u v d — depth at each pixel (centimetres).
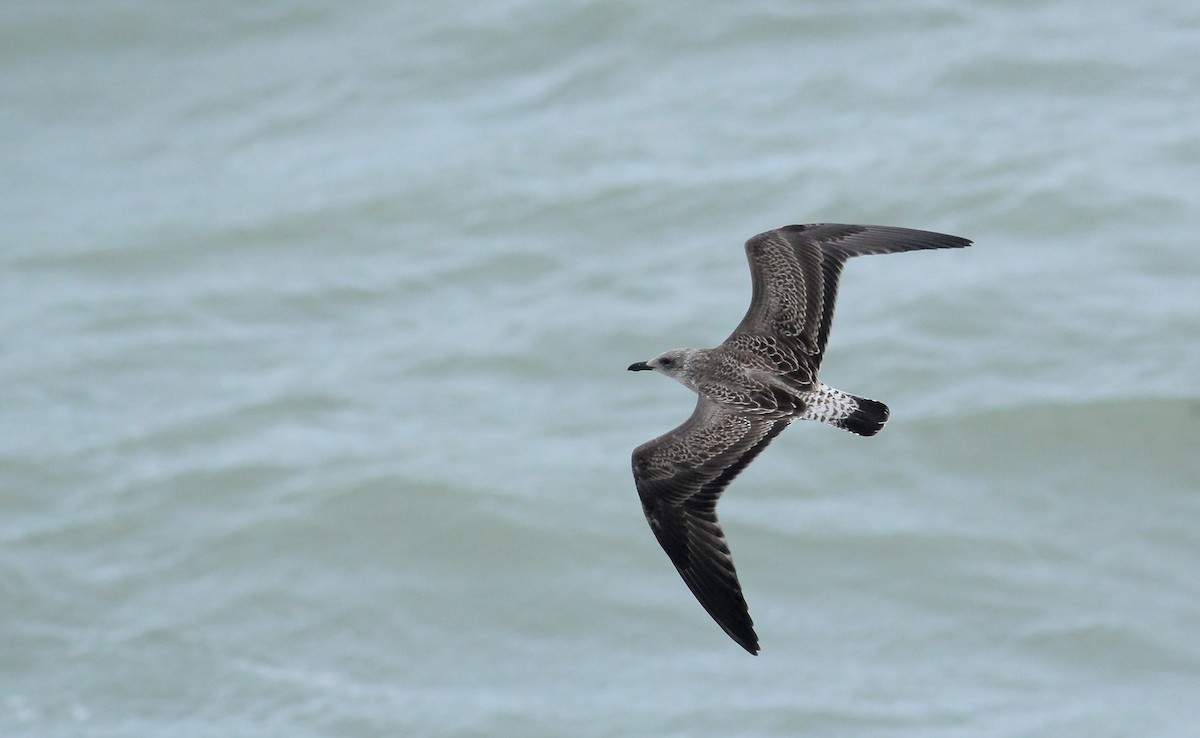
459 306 2755
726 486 1127
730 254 2762
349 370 2644
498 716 2031
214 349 2731
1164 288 2623
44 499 2444
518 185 2989
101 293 2894
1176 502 2311
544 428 2489
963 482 2361
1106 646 2092
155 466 2484
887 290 2686
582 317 2675
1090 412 2412
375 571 2291
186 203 3102
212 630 2208
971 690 2036
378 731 2017
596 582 2255
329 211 3003
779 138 3023
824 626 2156
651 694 2062
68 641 2191
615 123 3125
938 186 2853
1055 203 2784
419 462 2427
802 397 1138
